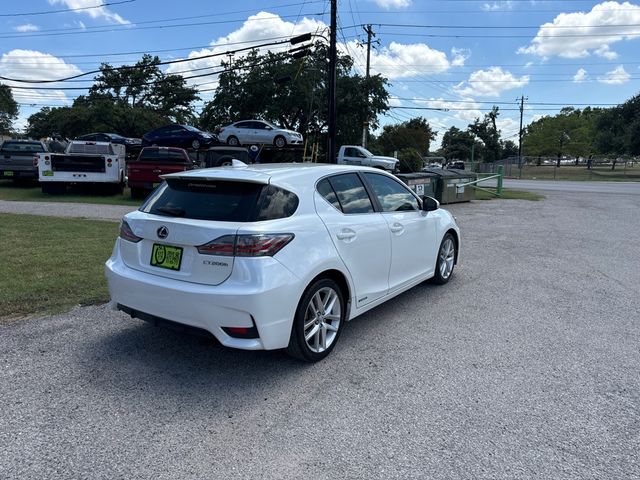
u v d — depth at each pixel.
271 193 3.62
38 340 4.25
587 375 3.73
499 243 9.51
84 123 56.59
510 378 3.67
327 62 33.12
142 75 70.44
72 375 3.62
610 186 32.75
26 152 19.09
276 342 3.46
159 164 15.96
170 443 2.82
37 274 6.18
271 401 3.31
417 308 5.36
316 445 2.82
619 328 4.77
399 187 5.34
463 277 6.76
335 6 23.81
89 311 4.98
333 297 4.05
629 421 3.09
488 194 22.41
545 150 106.00
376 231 4.50
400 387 3.53
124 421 3.04
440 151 119.69
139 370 3.73
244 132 25.36
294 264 3.53
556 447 2.81
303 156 26.00
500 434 2.94
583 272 7.10
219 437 2.88
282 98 37.28
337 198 4.25
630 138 62.19
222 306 3.31
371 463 2.66
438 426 3.02
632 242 9.70
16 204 14.77
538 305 5.51
